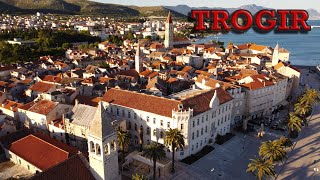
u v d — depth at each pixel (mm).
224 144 115625
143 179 72125
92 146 69625
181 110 98750
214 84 139250
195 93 122688
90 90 143500
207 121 109875
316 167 100438
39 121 112125
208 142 114000
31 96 145750
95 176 70562
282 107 161375
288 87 173125
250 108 141125
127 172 94062
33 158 81812
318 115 147875
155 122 104812
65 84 152875
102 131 66438
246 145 115250
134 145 112750
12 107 122688
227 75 172000
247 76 152500
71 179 65688
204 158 104812
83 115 105000
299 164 102375
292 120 115062
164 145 100375
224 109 119562
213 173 95812
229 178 93438
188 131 100812
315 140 120312
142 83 176625
